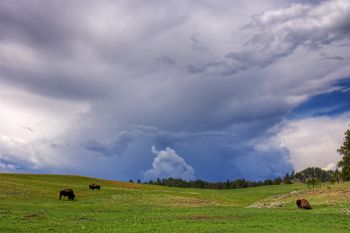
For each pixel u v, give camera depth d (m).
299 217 51.44
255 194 130.00
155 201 77.88
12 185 84.44
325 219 49.09
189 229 39.97
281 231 39.09
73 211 58.22
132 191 95.19
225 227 41.50
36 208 59.97
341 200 66.88
